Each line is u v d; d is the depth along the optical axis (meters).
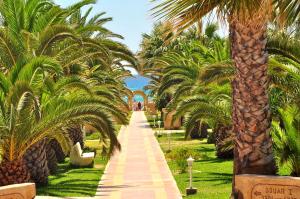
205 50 24.69
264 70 9.92
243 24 9.62
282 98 14.12
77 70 21.27
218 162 24.30
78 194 16.61
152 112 67.44
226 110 20.12
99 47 17.80
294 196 10.04
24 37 16.08
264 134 10.09
